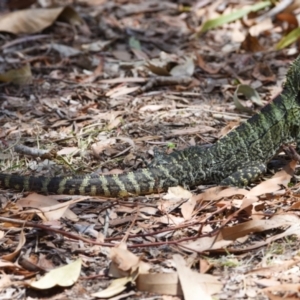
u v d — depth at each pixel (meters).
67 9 16.91
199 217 9.38
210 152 10.55
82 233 9.04
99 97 13.52
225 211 9.41
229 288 7.92
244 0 18.31
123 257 8.12
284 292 7.77
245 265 8.31
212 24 16.25
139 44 16.02
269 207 9.58
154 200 9.92
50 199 9.53
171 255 8.53
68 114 12.81
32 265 8.31
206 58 15.43
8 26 16.03
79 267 8.14
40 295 7.96
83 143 11.63
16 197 9.88
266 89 13.84
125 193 9.95
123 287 7.93
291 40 15.45
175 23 17.50
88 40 16.34
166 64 14.50
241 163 10.59
